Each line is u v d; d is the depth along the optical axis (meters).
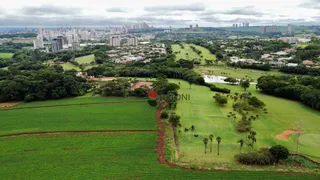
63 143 89.38
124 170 71.75
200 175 69.19
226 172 70.44
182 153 82.38
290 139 92.50
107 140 91.69
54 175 69.62
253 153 76.25
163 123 108.31
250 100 124.75
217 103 136.00
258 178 67.56
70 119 113.12
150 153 81.88
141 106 131.88
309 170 71.62
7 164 75.81
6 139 93.19
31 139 92.94
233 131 99.94
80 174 69.88
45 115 118.81
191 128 100.69
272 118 113.38
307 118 113.62
